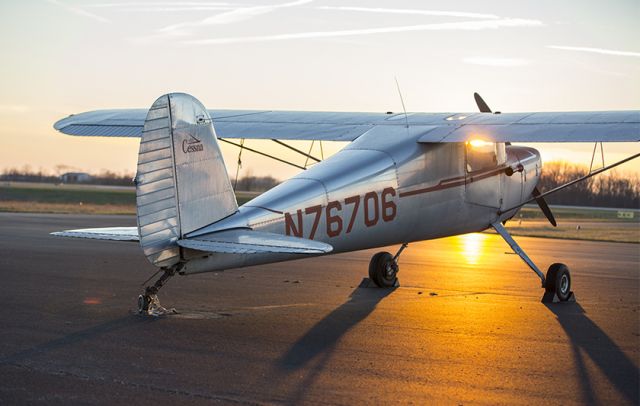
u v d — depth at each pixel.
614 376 6.81
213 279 12.49
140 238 7.82
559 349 7.88
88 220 28.98
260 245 7.91
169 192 8.02
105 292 10.85
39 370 6.55
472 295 11.70
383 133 11.00
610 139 9.65
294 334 8.27
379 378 6.52
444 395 6.07
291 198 9.19
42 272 12.82
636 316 10.16
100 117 12.03
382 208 10.34
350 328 8.70
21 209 37.72
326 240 9.62
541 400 6.01
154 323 8.65
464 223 12.00
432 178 11.15
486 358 7.36
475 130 10.70
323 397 5.95
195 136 8.23
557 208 64.06
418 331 8.62
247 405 5.71
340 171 9.96
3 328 8.23
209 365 6.84
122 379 6.31
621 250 22.16
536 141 9.99
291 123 11.68
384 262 12.23
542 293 12.20
